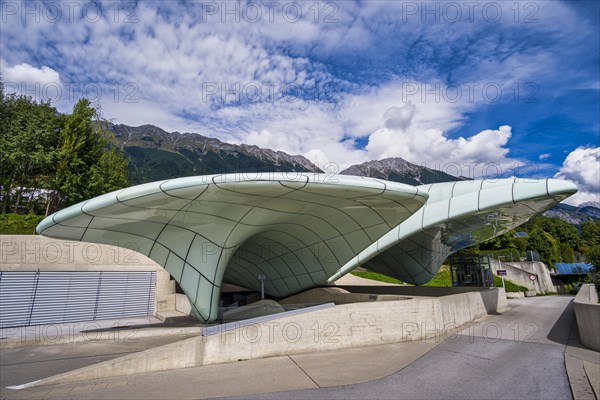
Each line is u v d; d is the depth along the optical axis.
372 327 13.77
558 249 72.38
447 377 9.47
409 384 8.90
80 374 9.27
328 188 12.83
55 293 22.09
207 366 10.59
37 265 21.64
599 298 19.27
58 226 13.62
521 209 21.27
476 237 30.53
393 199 14.57
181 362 10.43
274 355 11.83
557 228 85.62
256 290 33.38
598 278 20.03
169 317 23.45
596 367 10.26
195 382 9.06
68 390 8.53
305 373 9.87
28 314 20.84
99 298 23.94
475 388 8.59
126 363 9.74
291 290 29.31
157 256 17.34
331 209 16.30
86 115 39.06
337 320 13.16
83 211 12.41
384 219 17.53
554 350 12.63
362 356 11.80
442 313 16.31
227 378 9.38
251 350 11.49
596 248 20.52
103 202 12.00
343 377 9.50
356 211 16.62
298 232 20.67
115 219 13.63
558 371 9.97
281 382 9.07
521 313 24.59
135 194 11.73
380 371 10.07
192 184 11.62
